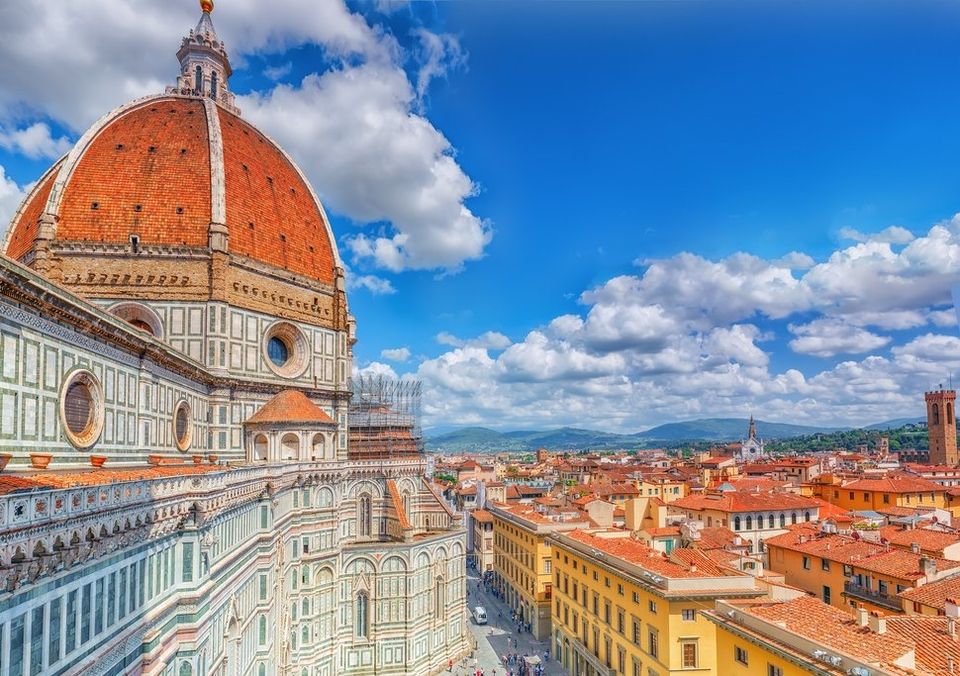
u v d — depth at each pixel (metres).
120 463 51.66
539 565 114.81
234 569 53.62
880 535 93.62
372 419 115.06
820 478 161.62
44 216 81.38
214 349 83.38
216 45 120.25
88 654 29.20
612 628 79.19
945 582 66.75
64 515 25.59
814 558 87.56
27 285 36.19
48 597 25.70
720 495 134.25
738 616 52.66
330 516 91.75
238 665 55.66
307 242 103.56
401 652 93.56
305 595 86.25
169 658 39.69
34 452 38.38
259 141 108.62
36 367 38.72
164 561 39.50
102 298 82.00
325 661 89.31
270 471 67.88
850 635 45.44
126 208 85.00
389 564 94.75
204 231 86.12
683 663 65.06
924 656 43.91
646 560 76.12
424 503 113.19
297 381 95.81
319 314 101.25
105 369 49.19
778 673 46.56
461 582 107.75
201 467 60.41
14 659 23.27
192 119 97.56
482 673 95.06
